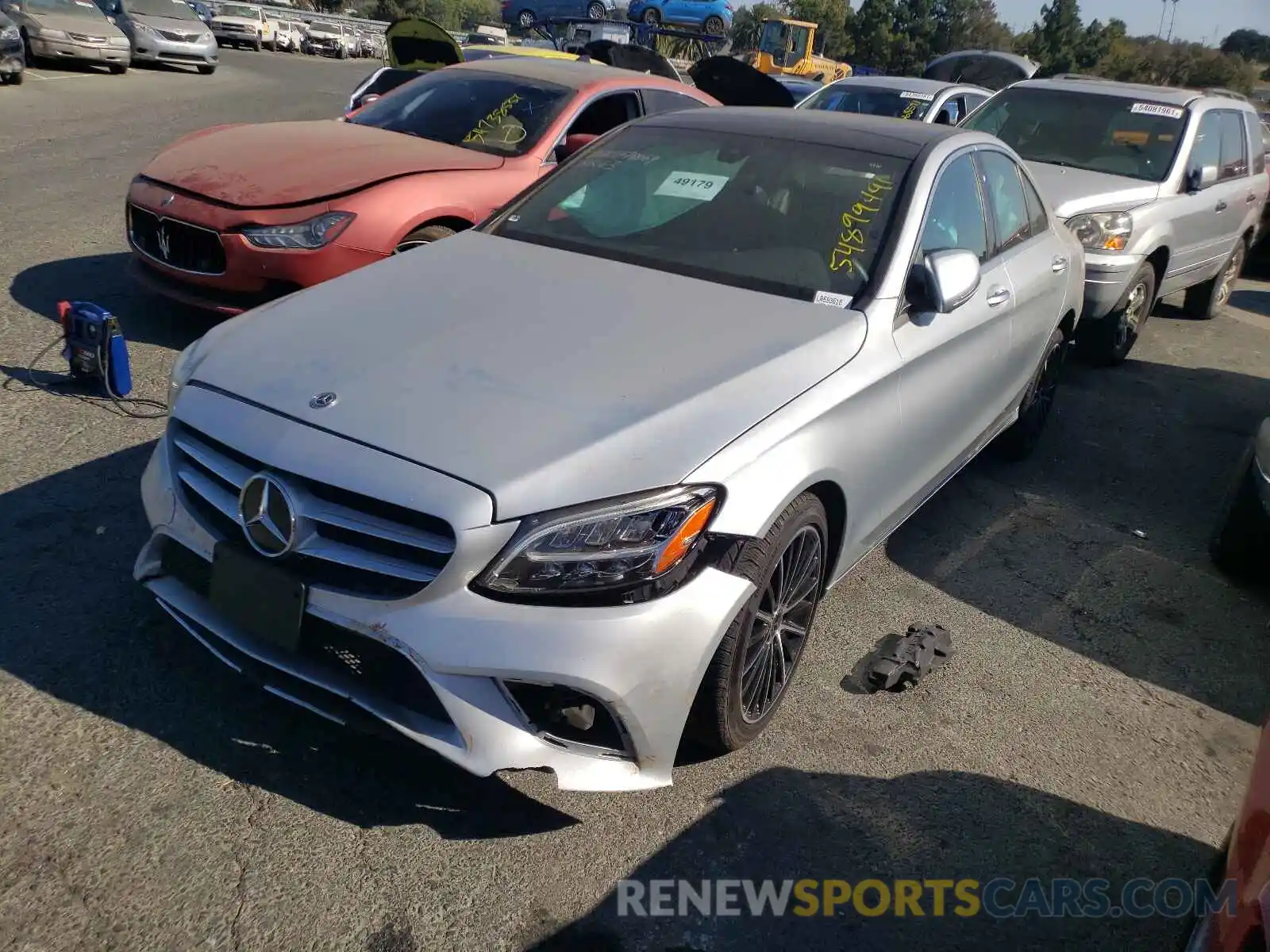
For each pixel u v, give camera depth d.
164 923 2.27
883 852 2.74
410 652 2.34
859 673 3.51
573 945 2.35
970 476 5.34
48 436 4.30
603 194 3.91
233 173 5.31
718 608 2.51
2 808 2.49
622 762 2.51
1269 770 1.95
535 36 30.48
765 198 3.71
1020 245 4.54
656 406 2.62
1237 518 4.29
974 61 15.81
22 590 3.27
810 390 2.89
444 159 5.72
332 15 36.72
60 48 18.14
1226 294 9.50
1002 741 3.26
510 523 2.32
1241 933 1.75
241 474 2.57
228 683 2.99
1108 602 4.22
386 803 2.67
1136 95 7.97
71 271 6.52
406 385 2.63
